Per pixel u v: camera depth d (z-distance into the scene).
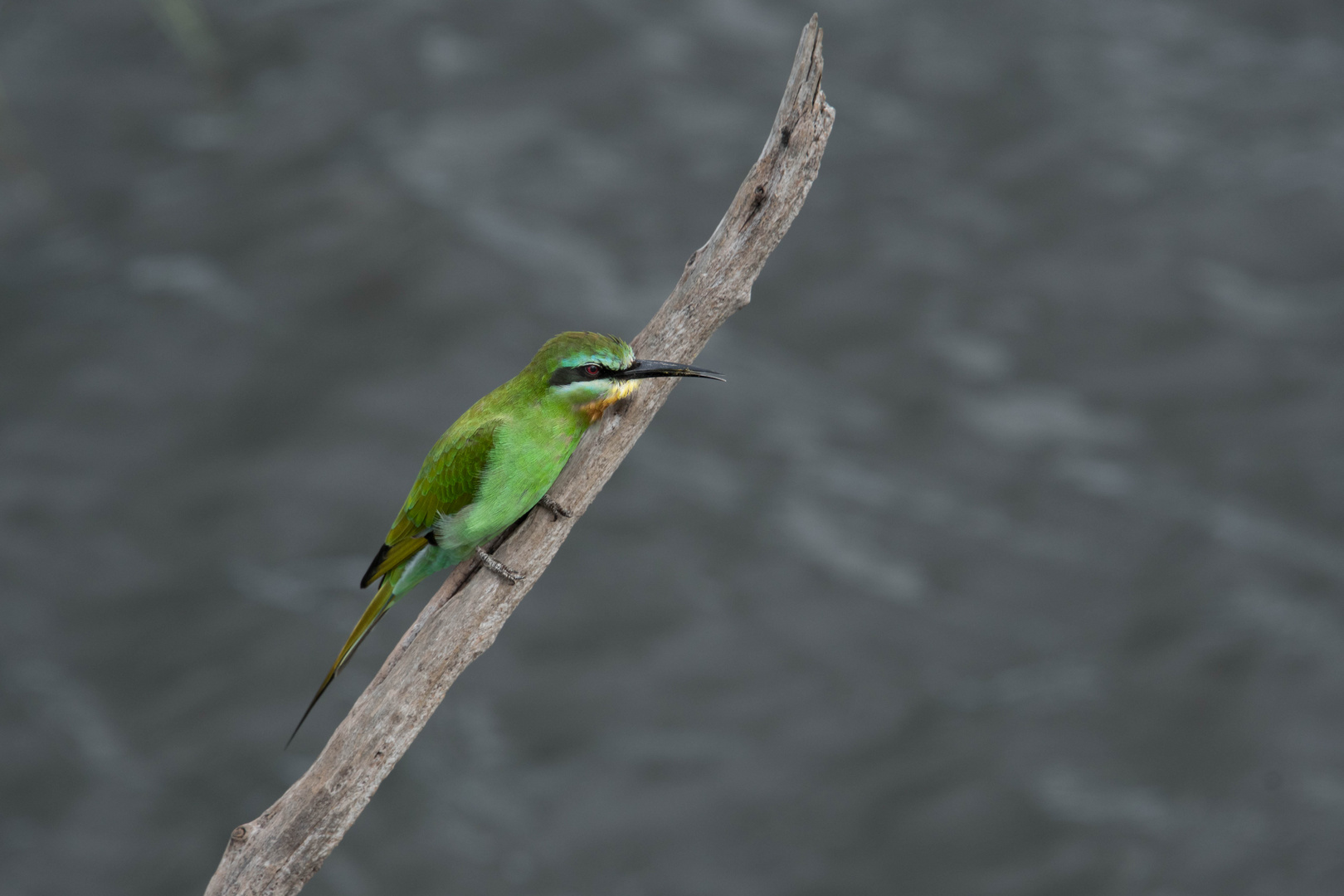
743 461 19.78
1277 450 19.72
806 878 15.11
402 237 22.94
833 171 25.31
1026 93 26.92
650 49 27.62
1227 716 16.11
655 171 24.94
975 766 15.92
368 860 15.31
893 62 27.81
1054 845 15.03
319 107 26.16
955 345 21.80
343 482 19.62
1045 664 17.12
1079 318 22.23
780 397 20.94
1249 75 27.44
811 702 16.84
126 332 22.05
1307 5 29.31
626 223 23.81
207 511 19.39
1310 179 24.19
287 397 20.89
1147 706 16.41
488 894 14.98
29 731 16.59
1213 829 14.95
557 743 16.56
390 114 26.05
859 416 20.73
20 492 19.70
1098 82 27.17
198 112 26.58
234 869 6.91
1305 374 20.83
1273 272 22.81
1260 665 16.55
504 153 25.17
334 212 23.59
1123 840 14.97
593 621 17.73
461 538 7.74
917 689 16.97
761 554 18.42
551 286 22.25
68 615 18.14
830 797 15.88
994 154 25.59
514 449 7.51
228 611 18.00
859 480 19.62
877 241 23.67
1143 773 15.71
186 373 21.33
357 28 27.97
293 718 16.77
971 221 24.14
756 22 28.89
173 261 23.34
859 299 22.62
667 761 16.28
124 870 15.31
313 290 22.44
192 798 16.02
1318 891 14.16
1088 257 23.23
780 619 17.70
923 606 17.91
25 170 25.41
